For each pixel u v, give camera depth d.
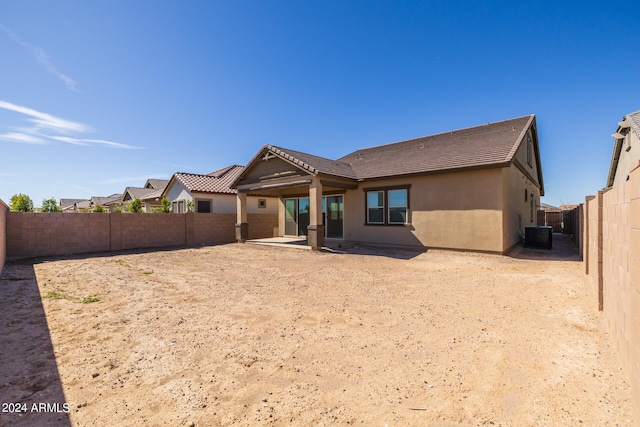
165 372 3.27
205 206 20.95
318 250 12.92
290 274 8.34
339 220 15.74
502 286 6.64
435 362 3.40
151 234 14.95
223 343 3.97
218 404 2.72
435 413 2.56
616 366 3.17
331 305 5.53
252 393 2.88
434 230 12.41
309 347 3.83
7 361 3.49
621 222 3.17
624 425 2.35
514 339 3.93
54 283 7.41
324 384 3.02
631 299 2.55
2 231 9.19
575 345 3.69
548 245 12.82
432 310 5.17
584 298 5.50
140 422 2.49
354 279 7.64
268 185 14.93
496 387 2.90
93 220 13.20
